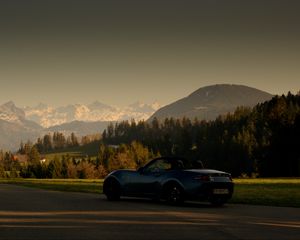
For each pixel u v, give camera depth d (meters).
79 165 170.50
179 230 11.79
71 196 22.80
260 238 10.75
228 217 14.38
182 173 17.75
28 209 16.42
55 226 12.37
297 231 11.75
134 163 179.88
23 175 180.12
